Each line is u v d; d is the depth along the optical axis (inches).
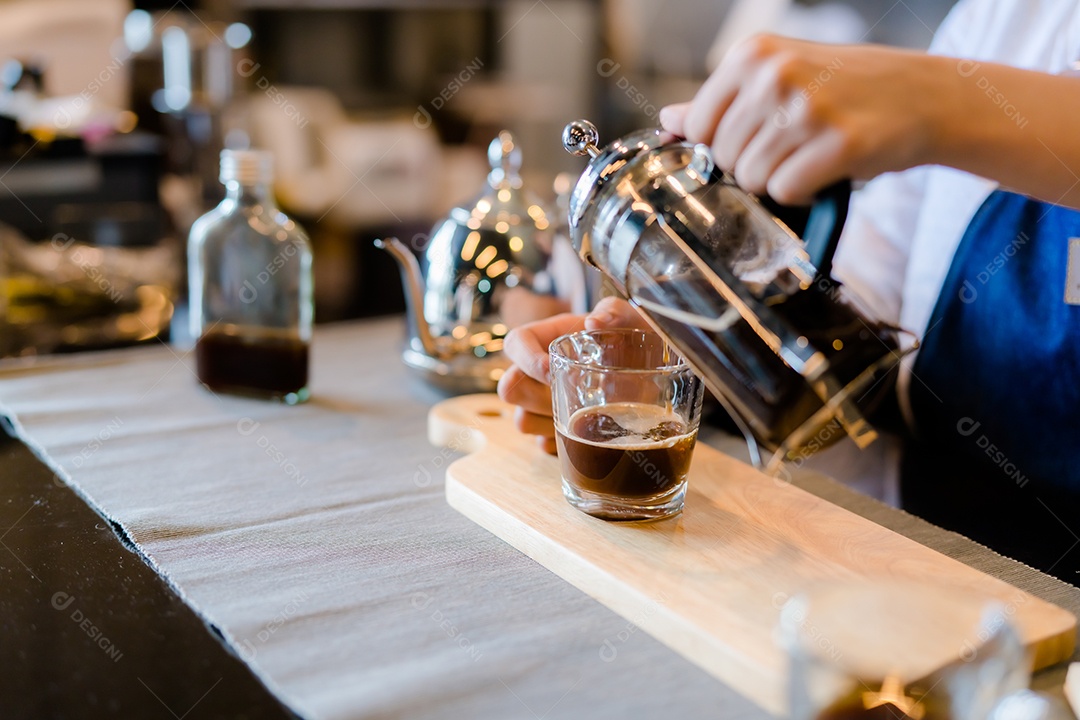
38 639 25.2
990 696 20.4
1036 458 43.8
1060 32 45.2
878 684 21.0
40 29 89.9
